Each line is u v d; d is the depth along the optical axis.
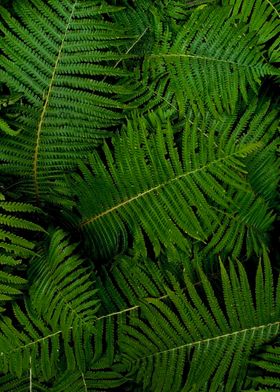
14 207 1.15
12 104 1.18
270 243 1.33
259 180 1.32
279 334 1.22
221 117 1.30
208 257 1.29
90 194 1.24
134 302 1.24
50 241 1.22
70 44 1.18
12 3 1.21
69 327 1.16
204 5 1.32
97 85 1.19
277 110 1.38
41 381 1.20
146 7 1.30
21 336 1.17
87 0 1.22
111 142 1.30
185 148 1.19
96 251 1.28
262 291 1.21
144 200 1.21
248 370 1.22
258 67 1.26
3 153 1.21
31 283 1.19
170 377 1.20
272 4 1.31
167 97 1.28
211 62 1.26
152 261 1.25
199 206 1.20
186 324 1.19
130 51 1.29
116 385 1.21
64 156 1.23
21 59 1.17
